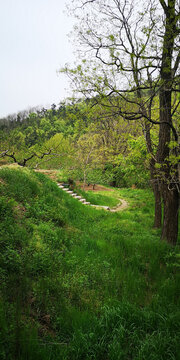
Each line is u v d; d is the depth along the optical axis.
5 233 5.65
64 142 25.33
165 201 8.61
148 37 6.20
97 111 6.95
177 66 6.89
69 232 8.05
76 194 15.60
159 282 5.67
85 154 23.31
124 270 6.17
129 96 7.65
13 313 3.67
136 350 3.69
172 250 7.68
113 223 10.97
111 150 18.86
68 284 5.02
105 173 25.94
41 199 8.95
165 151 8.36
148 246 7.77
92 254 6.81
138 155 11.14
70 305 4.45
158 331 4.03
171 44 6.48
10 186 8.30
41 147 16.06
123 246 7.82
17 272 4.72
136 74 6.68
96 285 5.33
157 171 8.16
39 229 6.84
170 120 8.10
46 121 56.91
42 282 4.71
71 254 6.50
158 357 3.50
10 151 14.87
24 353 3.21
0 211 6.50
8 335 3.31
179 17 5.99
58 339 3.76
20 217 6.95
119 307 4.50
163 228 8.73
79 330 3.82
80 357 3.50
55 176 17.45
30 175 10.80
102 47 6.53
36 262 5.20
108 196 19.84
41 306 4.23
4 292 4.04
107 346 3.72
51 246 6.37
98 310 4.48
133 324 4.24
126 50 6.23
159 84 6.61
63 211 9.55
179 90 6.48
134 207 15.95
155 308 4.70
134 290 5.29
